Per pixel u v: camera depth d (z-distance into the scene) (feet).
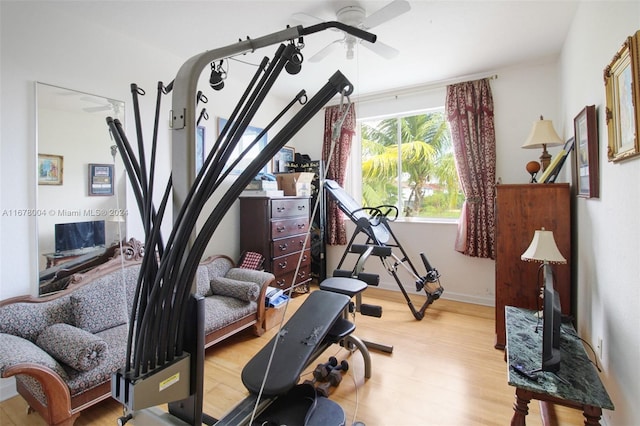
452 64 10.27
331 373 6.57
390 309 10.93
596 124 5.74
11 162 6.33
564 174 9.18
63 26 7.04
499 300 8.08
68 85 7.13
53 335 5.59
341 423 4.67
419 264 12.54
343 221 13.85
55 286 6.88
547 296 4.96
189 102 2.66
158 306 2.38
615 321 4.78
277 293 9.64
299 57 3.02
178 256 2.42
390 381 6.67
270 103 13.25
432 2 6.91
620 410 4.52
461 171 11.32
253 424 4.44
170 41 8.55
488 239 11.02
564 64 8.85
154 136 2.69
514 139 10.79
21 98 6.44
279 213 11.45
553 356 4.58
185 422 2.67
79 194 7.30
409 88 12.51
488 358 7.58
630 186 4.22
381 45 7.20
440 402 6.00
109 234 7.78
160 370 2.40
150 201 2.61
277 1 6.82
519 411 4.45
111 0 6.73
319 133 14.64
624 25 4.39
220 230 11.10
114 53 7.96
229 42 8.64
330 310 6.01
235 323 8.16
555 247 5.96
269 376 4.43
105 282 7.06
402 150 13.29
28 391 5.42
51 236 6.86
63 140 7.06
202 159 10.24
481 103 11.07
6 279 6.28
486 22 7.75
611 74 4.64
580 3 6.89
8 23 6.24
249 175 2.52
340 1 6.81
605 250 5.28
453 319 10.02
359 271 8.21
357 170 14.26
